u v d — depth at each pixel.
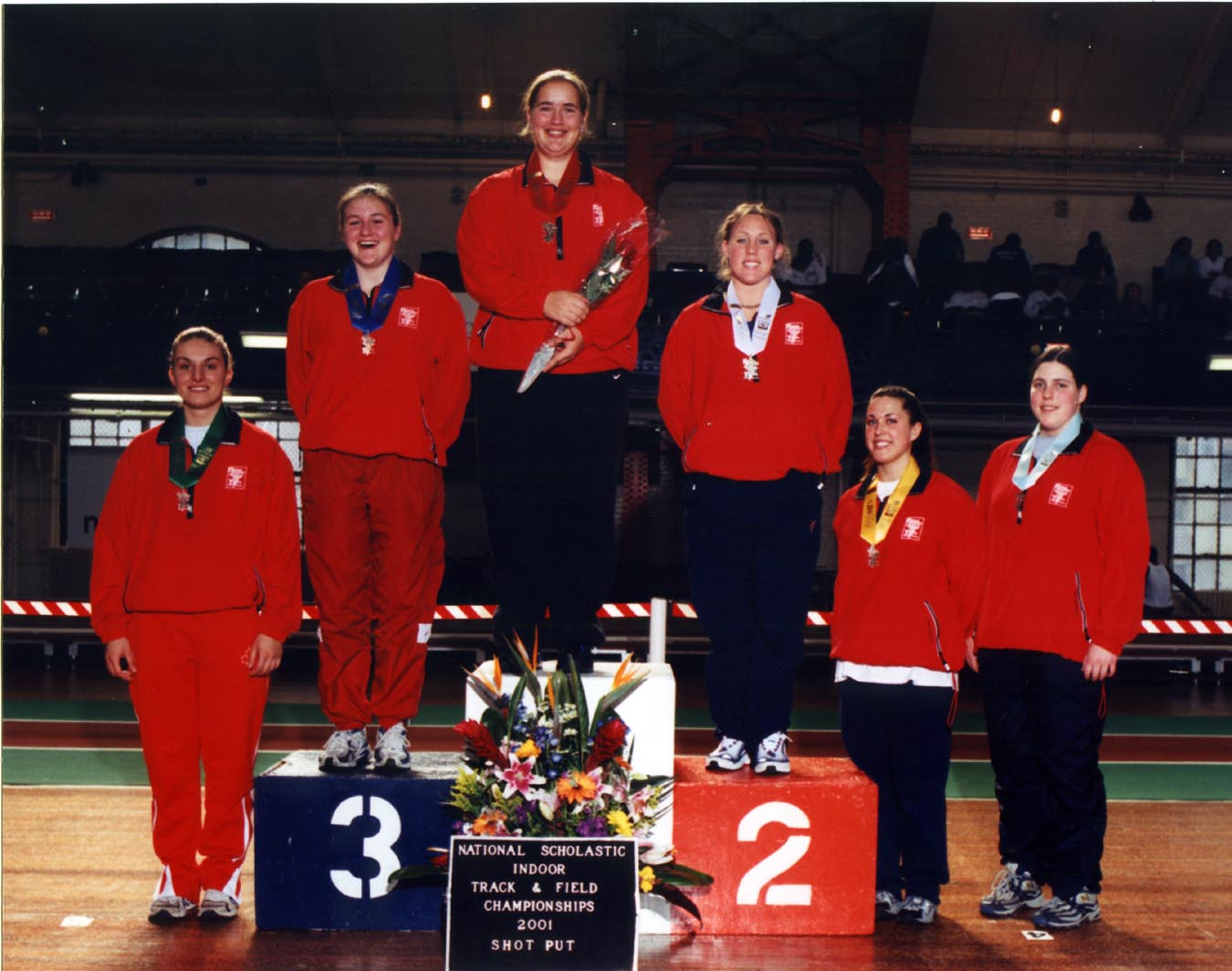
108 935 3.72
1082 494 3.96
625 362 3.93
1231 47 15.49
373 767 3.91
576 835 3.38
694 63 15.29
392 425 3.83
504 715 3.49
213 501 3.86
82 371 13.92
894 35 14.95
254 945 3.64
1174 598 15.18
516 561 3.99
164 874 3.89
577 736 3.46
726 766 3.98
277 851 3.78
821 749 7.85
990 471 4.29
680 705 9.84
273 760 7.09
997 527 4.11
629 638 12.40
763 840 3.80
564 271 3.83
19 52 15.54
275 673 11.91
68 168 16.41
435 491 3.97
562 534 3.98
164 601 3.82
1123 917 4.03
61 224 16.45
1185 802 5.89
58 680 11.09
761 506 3.89
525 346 3.85
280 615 3.91
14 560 14.86
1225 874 4.57
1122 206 16.69
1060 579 3.94
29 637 12.13
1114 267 16.58
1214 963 3.59
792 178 16.14
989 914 4.02
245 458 3.91
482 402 3.93
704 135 15.50
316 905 3.78
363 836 3.78
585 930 3.28
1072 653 3.91
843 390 3.99
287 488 3.96
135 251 14.02
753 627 3.96
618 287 3.79
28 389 13.84
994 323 13.78
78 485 15.12
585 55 15.67
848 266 16.50
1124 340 13.79
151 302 13.93
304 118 16.44
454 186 16.52
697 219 16.48
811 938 3.77
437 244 16.53
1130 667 12.73
